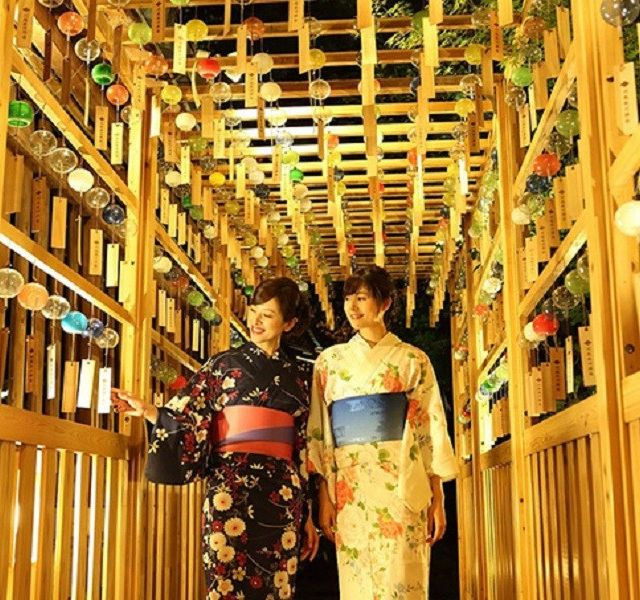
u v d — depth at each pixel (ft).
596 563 9.68
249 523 10.50
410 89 15.28
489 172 18.15
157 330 18.75
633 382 7.99
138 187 15.29
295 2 12.21
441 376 34.96
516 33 14.12
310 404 11.59
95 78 12.73
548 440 12.46
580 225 10.14
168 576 17.16
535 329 13.15
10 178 9.90
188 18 22.91
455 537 34.30
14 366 11.27
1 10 9.16
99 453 12.52
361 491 11.21
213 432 11.07
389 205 24.43
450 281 28.76
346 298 11.77
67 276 11.28
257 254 23.62
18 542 9.53
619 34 8.86
